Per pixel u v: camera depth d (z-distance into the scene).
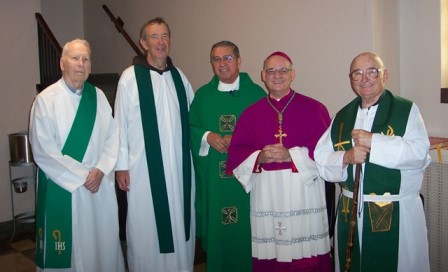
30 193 4.55
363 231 2.13
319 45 3.25
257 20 3.71
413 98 3.13
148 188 2.88
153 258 2.91
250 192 2.67
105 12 6.15
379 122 2.11
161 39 2.82
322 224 2.45
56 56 4.84
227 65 2.81
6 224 4.41
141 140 2.87
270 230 2.46
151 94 2.84
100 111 2.72
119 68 6.04
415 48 3.07
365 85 2.06
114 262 2.79
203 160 2.91
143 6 5.27
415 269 2.13
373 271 2.13
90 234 2.65
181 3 4.57
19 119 4.47
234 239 2.83
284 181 2.40
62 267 2.62
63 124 2.59
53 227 2.60
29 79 4.52
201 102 2.93
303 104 2.54
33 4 4.52
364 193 2.13
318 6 3.22
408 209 2.12
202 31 4.34
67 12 6.61
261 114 2.56
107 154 2.69
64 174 2.55
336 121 2.29
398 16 3.12
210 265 2.80
